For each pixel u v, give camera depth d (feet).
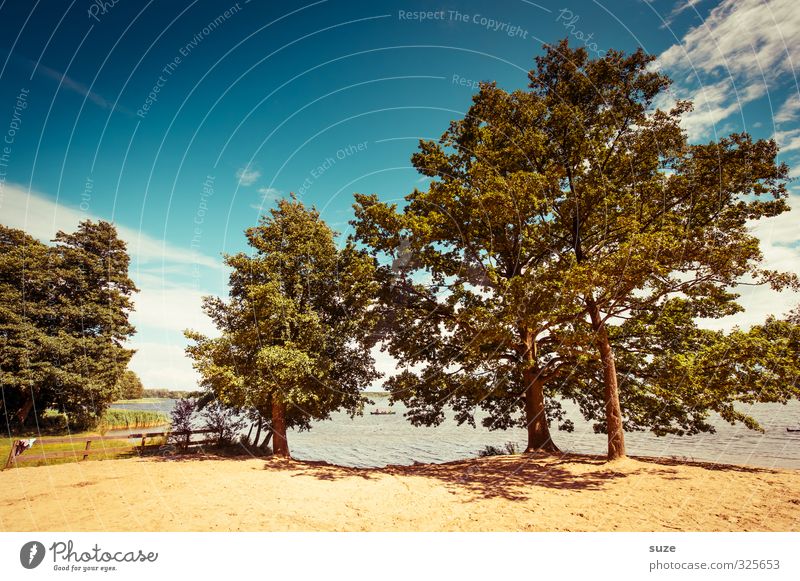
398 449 114.52
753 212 44.96
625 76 51.62
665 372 47.11
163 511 27.68
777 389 39.04
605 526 25.73
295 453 107.24
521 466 46.52
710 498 30.63
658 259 38.19
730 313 50.80
